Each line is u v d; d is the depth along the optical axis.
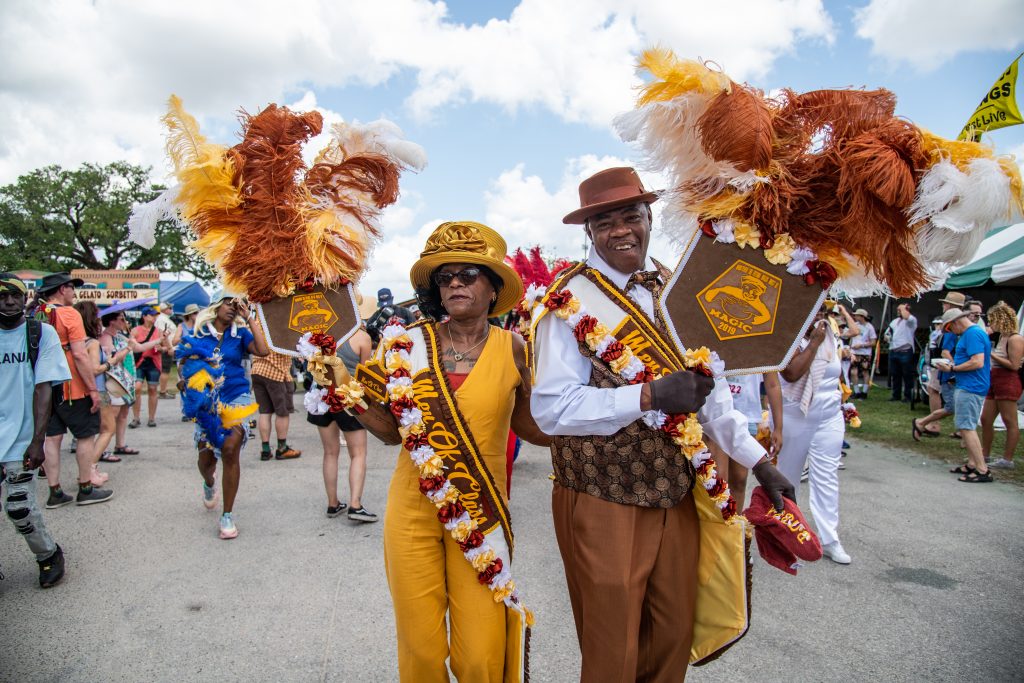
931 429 8.35
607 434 1.84
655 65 1.62
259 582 3.70
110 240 34.06
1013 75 3.87
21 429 3.46
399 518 2.09
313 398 2.08
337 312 2.17
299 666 2.81
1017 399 6.63
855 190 1.58
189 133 2.01
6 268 32.31
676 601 1.99
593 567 1.88
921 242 1.59
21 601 3.44
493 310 2.43
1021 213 1.52
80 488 5.21
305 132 2.20
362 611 3.34
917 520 4.88
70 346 5.05
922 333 13.00
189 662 2.84
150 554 4.13
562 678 2.74
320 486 5.84
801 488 5.86
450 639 2.07
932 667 2.80
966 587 3.65
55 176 34.78
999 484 5.98
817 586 3.67
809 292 1.73
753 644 3.01
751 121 1.59
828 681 2.70
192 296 25.09
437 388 2.11
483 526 2.07
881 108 1.62
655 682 2.04
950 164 1.48
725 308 1.77
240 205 2.10
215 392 4.40
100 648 2.95
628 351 1.87
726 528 1.99
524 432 2.39
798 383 3.92
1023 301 10.63
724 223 1.76
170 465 6.62
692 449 1.88
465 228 2.13
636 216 2.04
